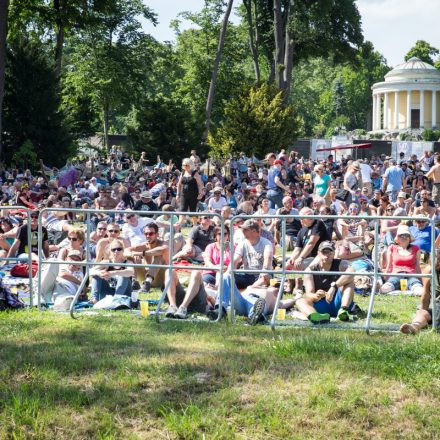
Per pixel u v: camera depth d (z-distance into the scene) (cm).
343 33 6016
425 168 3900
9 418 618
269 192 2288
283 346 778
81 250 1128
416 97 11069
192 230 1339
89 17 4672
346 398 649
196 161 2970
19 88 4556
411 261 1206
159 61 6725
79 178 3519
